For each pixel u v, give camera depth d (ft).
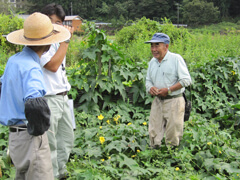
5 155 11.25
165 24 45.34
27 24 7.68
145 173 10.79
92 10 258.78
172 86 11.87
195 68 18.94
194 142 12.76
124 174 10.50
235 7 231.09
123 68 16.74
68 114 10.45
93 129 13.42
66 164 11.37
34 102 6.78
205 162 11.51
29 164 7.57
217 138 12.86
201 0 208.74
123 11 249.55
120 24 153.99
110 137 12.79
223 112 16.55
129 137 12.98
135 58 29.32
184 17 209.87
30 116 6.82
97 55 16.43
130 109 16.55
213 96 18.13
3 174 10.27
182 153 12.20
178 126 12.16
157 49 11.93
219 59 18.84
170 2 240.53
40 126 6.96
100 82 16.08
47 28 7.83
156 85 12.40
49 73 9.49
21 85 7.30
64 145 10.60
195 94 17.79
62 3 249.14
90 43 16.43
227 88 18.47
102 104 17.01
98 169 10.89
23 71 7.29
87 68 16.52
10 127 7.71
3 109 7.65
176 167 11.50
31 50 7.86
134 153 12.76
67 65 32.83
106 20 251.19
